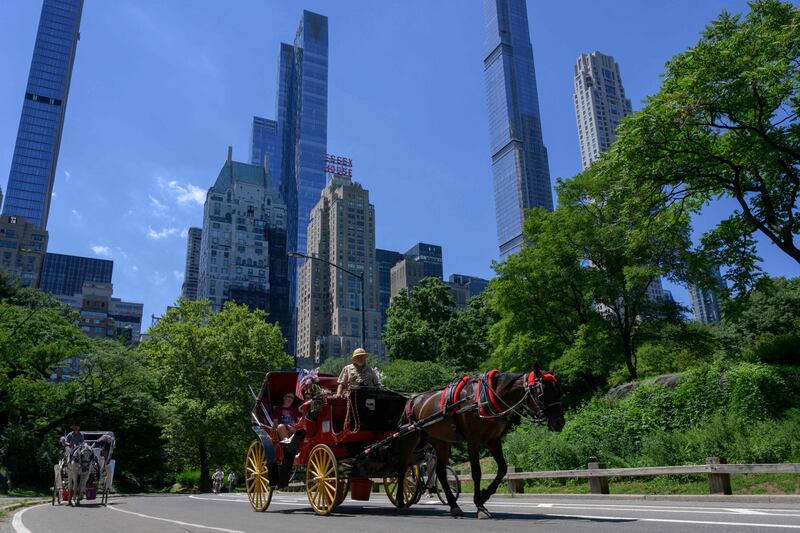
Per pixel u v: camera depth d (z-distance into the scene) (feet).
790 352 60.54
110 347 141.69
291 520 29.22
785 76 58.75
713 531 21.02
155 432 164.96
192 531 25.25
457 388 30.25
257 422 38.78
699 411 57.57
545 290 102.73
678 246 89.56
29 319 120.98
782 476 41.47
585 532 21.31
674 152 64.08
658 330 97.50
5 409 115.34
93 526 28.58
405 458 32.24
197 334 156.76
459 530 22.76
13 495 96.22
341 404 33.47
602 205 96.78
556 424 26.81
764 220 69.36
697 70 58.90
